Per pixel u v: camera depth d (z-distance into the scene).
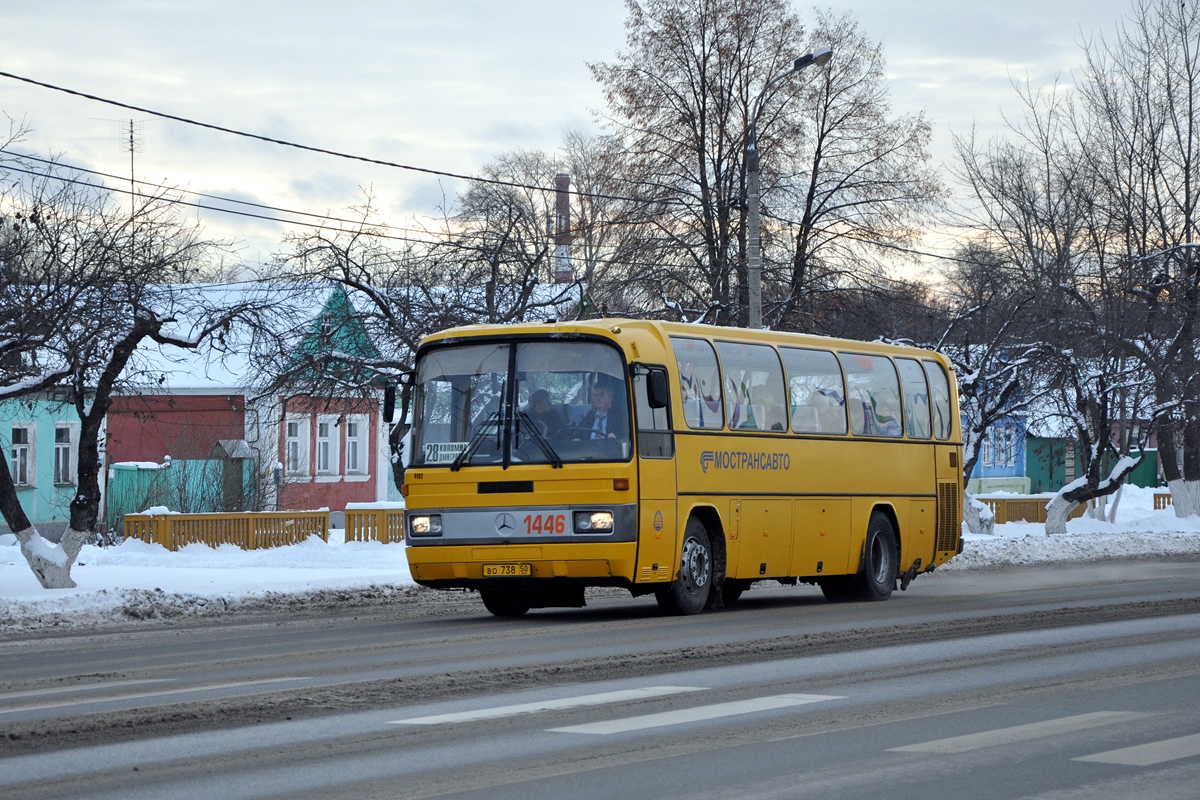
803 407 21.70
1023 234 42.31
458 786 7.54
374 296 31.14
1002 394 39.25
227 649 15.20
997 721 9.55
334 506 52.81
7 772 8.01
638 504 18.12
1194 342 41.56
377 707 10.30
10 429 43.22
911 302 43.16
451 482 18.66
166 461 42.41
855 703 10.38
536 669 12.48
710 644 14.59
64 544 22.69
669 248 41.31
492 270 31.98
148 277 23.09
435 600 23.06
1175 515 46.12
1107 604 19.53
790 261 42.03
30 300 20.95
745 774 7.81
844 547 22.23
